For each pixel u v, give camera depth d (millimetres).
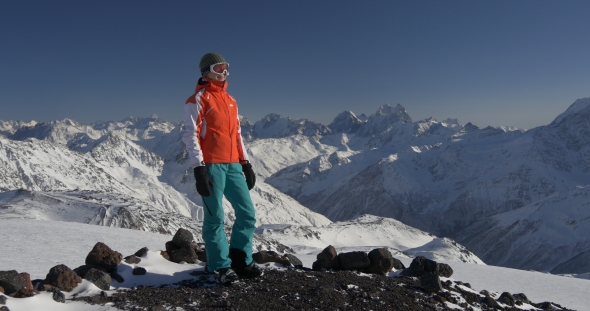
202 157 5246
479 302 5957
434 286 5777
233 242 5816
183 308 4500
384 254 6758
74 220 77062
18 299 4094
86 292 4781
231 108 5609
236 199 5699
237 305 4652
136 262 6012
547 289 18828
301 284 5555
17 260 9789
